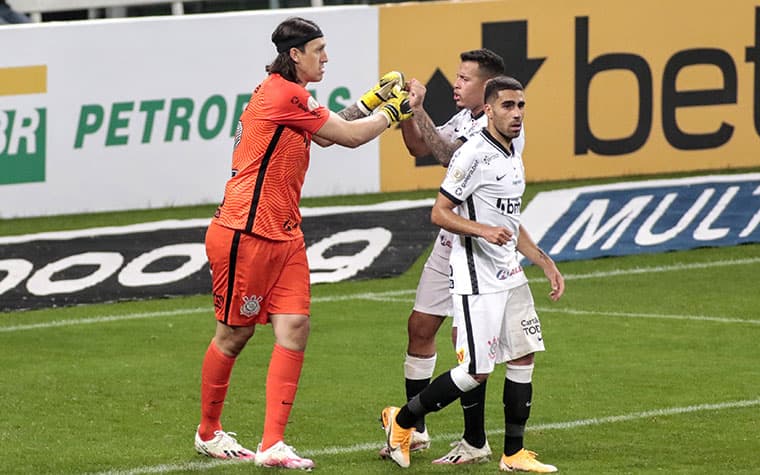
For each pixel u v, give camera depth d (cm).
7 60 4888
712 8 5797
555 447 2588
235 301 2420
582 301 4184
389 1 6706
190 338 3725
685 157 5850
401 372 3294
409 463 2473
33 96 4953
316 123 2383
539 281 4519
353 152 5434
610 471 2403
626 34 5712
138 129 5144
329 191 5428
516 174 2380
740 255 4903
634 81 5744
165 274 4312
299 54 2392
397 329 3803
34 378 3253
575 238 4822
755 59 5881
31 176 5000
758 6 5850
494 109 2352
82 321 3966
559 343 3603
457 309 2366
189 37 5169
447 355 3481
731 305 4097
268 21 5278
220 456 2528
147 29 5103
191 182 5250
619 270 4672
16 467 2480
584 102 5700
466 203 2370
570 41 5650
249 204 2389
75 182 5075
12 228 4859
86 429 2773
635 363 3356
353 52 5388
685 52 5791
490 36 5547
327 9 5334
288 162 2395
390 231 4606
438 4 5466
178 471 2436
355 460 2511
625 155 5778
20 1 6291
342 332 3766
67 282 4191
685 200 4972
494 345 2355
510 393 2395
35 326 3903
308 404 2980
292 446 2622
